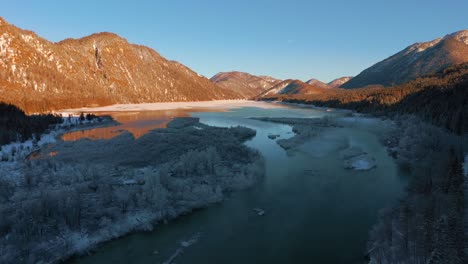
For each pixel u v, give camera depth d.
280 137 67.19
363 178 37.47
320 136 64.31
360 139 62.47
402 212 24.55
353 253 21.66
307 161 45.62
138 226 25.48
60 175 36.28
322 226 25.50
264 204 30.09
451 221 19.80
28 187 32.75
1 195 29.34
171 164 42.38
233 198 31.67
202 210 28.98
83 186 31.89
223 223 26.47
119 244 23.42
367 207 28.88
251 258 21.36
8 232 22.80
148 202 28.69
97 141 60.03
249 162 44.16
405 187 33.44
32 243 21.89
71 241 22.77
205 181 35.62
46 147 56.53
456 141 47.16
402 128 66.88
